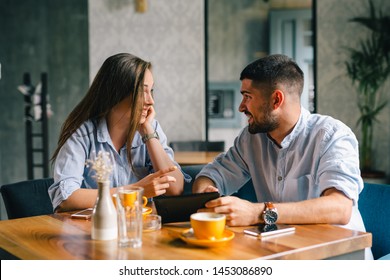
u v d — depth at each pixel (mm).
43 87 4965
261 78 1648
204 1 5137
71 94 5703
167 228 1457
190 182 2309
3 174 5691
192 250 1238
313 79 5047
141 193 1288
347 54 4832
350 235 1356
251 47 5734
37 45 5641
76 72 5680
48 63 5664
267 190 1894
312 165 1718
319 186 1613
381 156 4746
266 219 1444
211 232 1259
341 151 1629
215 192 1557
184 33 5062
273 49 5543
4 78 5605
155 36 5070
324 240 1306
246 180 1997
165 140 2139
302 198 1754
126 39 5074
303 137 1736
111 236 1350
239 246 1262
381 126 4727
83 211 1664
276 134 1771
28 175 5008
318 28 4969
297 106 1720
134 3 5051
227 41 5719
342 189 1524
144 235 1384
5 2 5570
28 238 1372
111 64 1889
